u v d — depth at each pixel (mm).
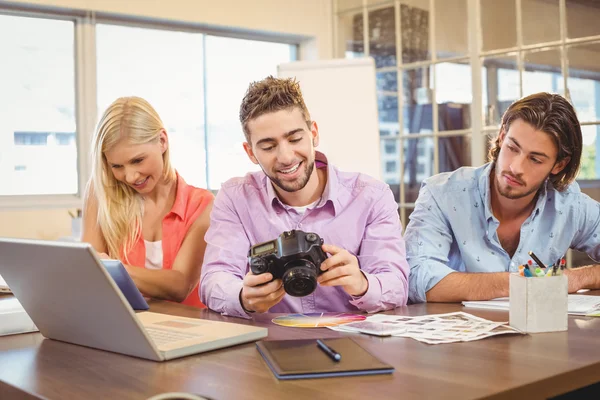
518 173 1871
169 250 2242
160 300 1962
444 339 1286
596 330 1363
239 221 1903
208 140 4559
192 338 1272
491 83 4074
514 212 2039
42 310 1363
